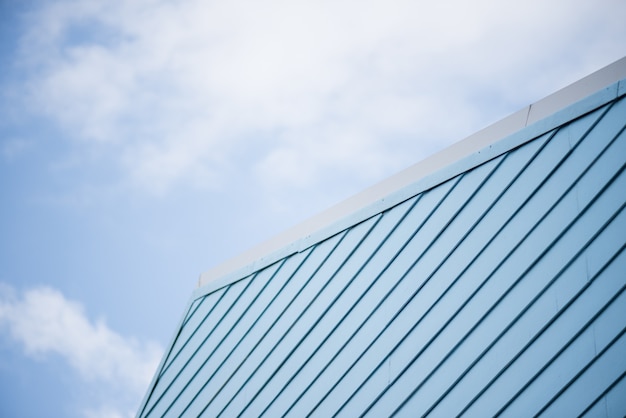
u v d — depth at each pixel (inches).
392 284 284.7
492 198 269.1
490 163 280.2
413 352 258.2
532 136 270.8
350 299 297.9
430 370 248.4
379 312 281.6
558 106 274.2
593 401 203.6
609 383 203.3
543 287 233.8
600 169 241.1
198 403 330.0
